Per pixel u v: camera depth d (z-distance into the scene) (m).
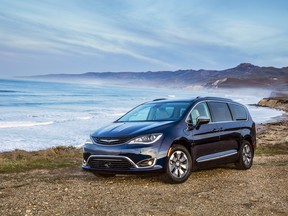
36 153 13.99
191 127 7.40
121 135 6.80
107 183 6.98
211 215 4.81
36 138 23.98
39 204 5.35
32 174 8.27
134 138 6.69
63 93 117.88
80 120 37.16
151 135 6.72
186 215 4.80
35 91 120.00
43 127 30.06
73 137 24.91
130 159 6.58
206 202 5.52
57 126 31.09
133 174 6.59
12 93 97.25
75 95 109.38
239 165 8.74
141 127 7.01
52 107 57.44
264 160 11.08
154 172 6.60
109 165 6.82
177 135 6.99
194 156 7.33
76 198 5.72
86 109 55.91
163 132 6.84
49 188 6.52
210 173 8.23
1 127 29.16
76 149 16.41
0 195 5.95
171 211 4.98
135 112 8.30
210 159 7.71
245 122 9.12
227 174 8.14
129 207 5.18
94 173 7.52
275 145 15.80
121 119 8.20
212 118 8.11
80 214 4.82
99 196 5.87
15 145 21.02
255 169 8.97
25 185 6.82
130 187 6.59
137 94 153.38
